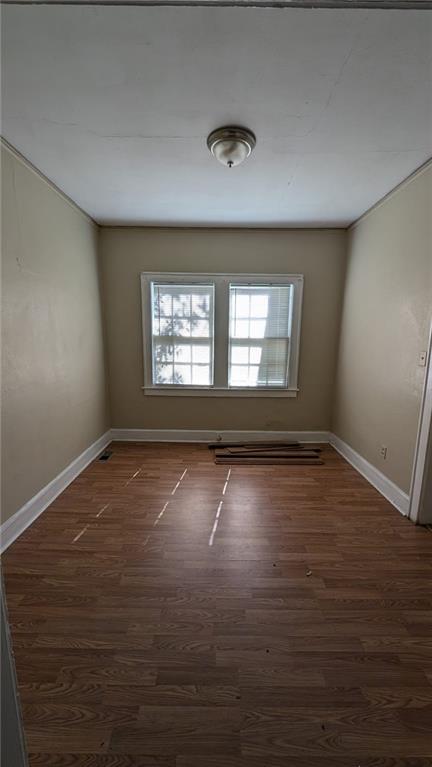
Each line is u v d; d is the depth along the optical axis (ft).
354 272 10.85
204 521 7.43
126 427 12.83
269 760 3.25
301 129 6.04
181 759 3.25
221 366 12.34
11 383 6.68
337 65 4.59
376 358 9.36
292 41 4.23
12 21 3.92
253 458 11.20
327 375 12.50
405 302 7.98
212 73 4.74
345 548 6.52
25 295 7.17
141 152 6.82
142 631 4.62
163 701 3.74
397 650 4.39
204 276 11.77
